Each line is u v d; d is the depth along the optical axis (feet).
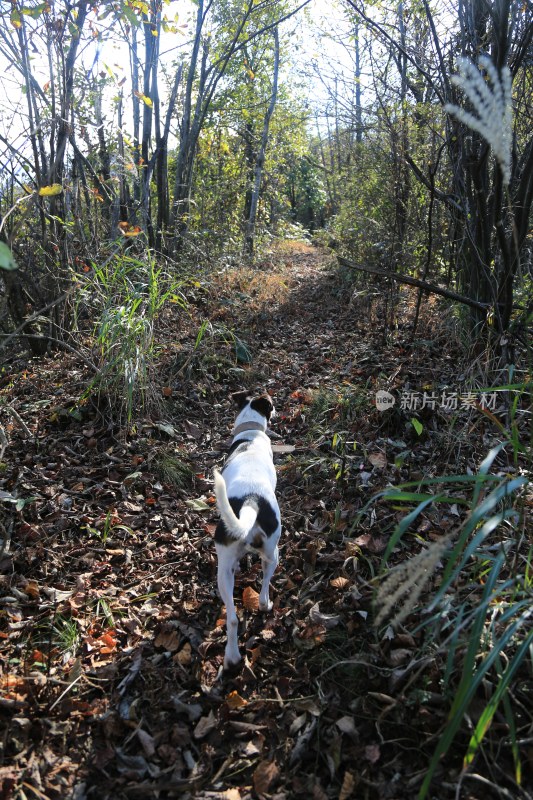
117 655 8.87
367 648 8.58
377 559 10.42
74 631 9.14
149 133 26.48
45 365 18.74
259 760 7.20
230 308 24.86
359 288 27.37
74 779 7.00
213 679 8.45
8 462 13.78
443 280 22.17
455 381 15.40
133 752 7.37
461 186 16.92
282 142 53.01
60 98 16.92
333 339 22.43
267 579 9.57
